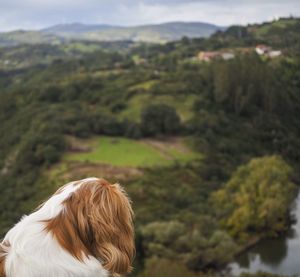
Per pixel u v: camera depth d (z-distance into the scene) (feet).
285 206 233.76
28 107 413.59
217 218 229.66
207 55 642.63
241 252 210.59
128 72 519.19
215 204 242.17
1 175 312.91
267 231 225.35
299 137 407.64
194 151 325.01
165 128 345.51
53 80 547.90
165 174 288.51
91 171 290.56
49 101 425.28
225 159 325.21
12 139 361.51
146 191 261.85
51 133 331.36
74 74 582.35
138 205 250.57
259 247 215.72
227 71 409.69
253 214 225.97
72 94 426.51
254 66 433.48
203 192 270.67
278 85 445.78
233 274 188.96
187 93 420.36
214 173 298.15
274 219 225.97
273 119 403.13
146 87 445.78
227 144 345.51
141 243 196.03
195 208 241.35
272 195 232.32
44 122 357.00
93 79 471.21
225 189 249.96
